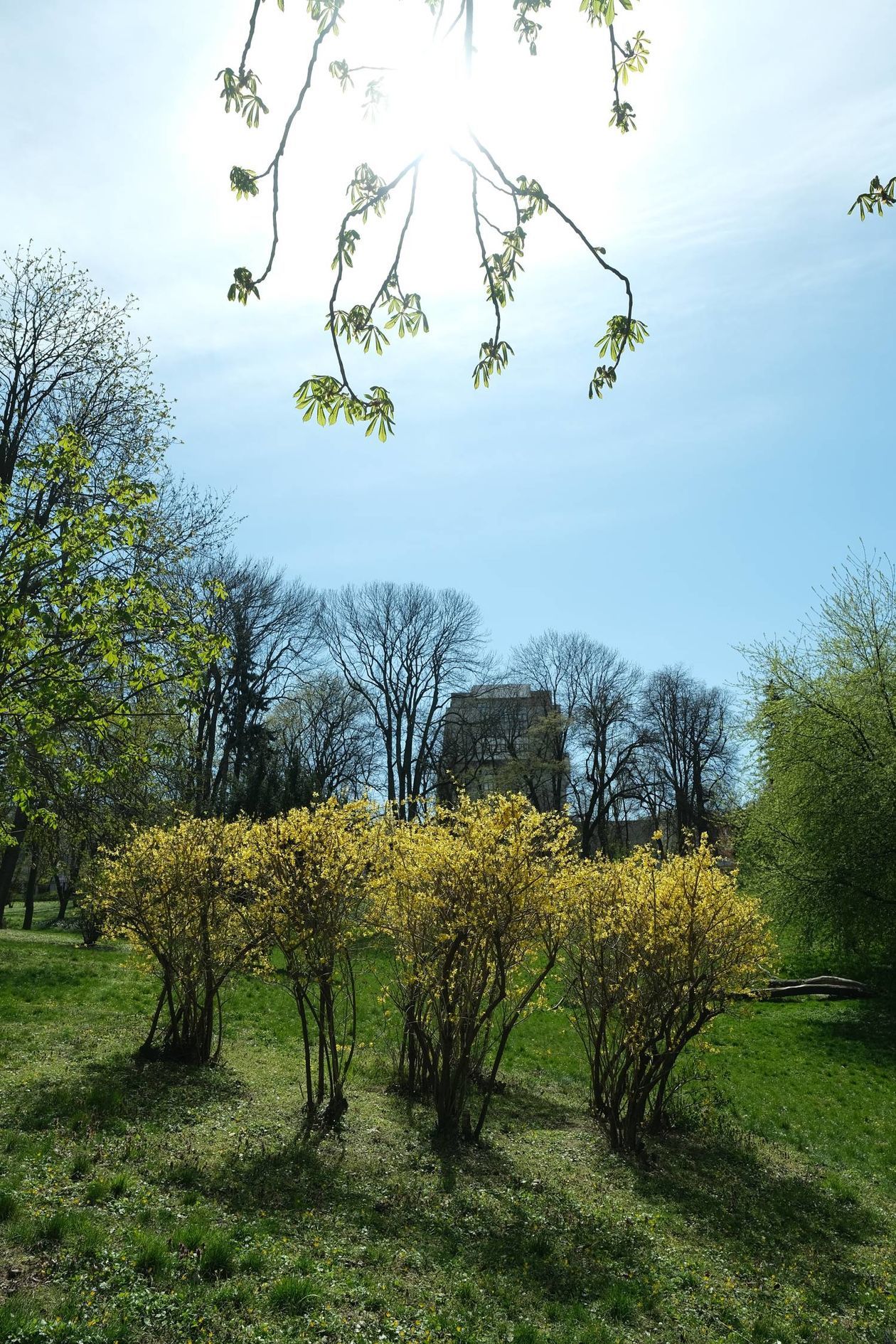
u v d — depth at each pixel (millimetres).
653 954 10766
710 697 46281
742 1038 18891
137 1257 5953
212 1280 5891
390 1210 7773
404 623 40062
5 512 10203
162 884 12273
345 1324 5562
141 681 11086
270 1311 5590
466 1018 10242
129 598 10641
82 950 22484
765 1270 7836
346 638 40406
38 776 13438
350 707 41562
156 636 11320
